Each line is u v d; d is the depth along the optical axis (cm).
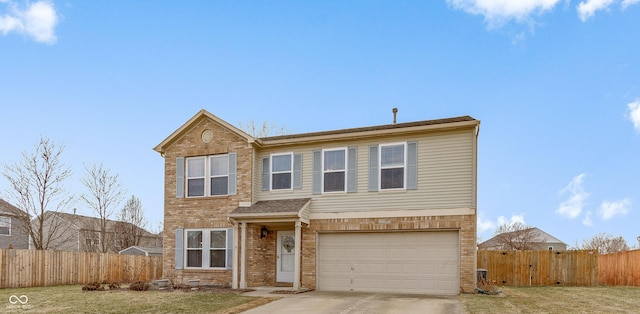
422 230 1499
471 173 1455
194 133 1823
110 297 1338
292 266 1698
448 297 1331
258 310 1108
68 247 3538
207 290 1519
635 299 1334
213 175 1783
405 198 1526
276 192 1717
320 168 1661
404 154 1550
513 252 2062
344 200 1608
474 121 1449
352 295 1390
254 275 1645
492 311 1052
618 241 4422
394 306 1148
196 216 1769
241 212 1625
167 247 1803
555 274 2008
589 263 1981
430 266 1480
